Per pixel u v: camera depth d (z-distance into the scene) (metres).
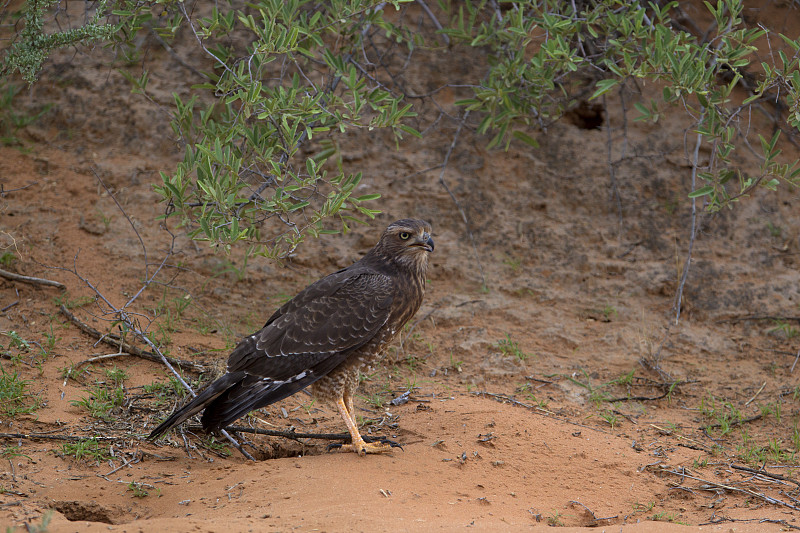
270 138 10.65
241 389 8.78
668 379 11.73
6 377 9.54
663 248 14.42
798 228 14.79
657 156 14.98
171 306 12.15
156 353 10.68
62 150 15.32
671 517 7.91
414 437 9.46
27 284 11.88
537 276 13.98
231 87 11.10
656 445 9.84
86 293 11.94
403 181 15.27
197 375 10.52
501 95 12.59
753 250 14.41
